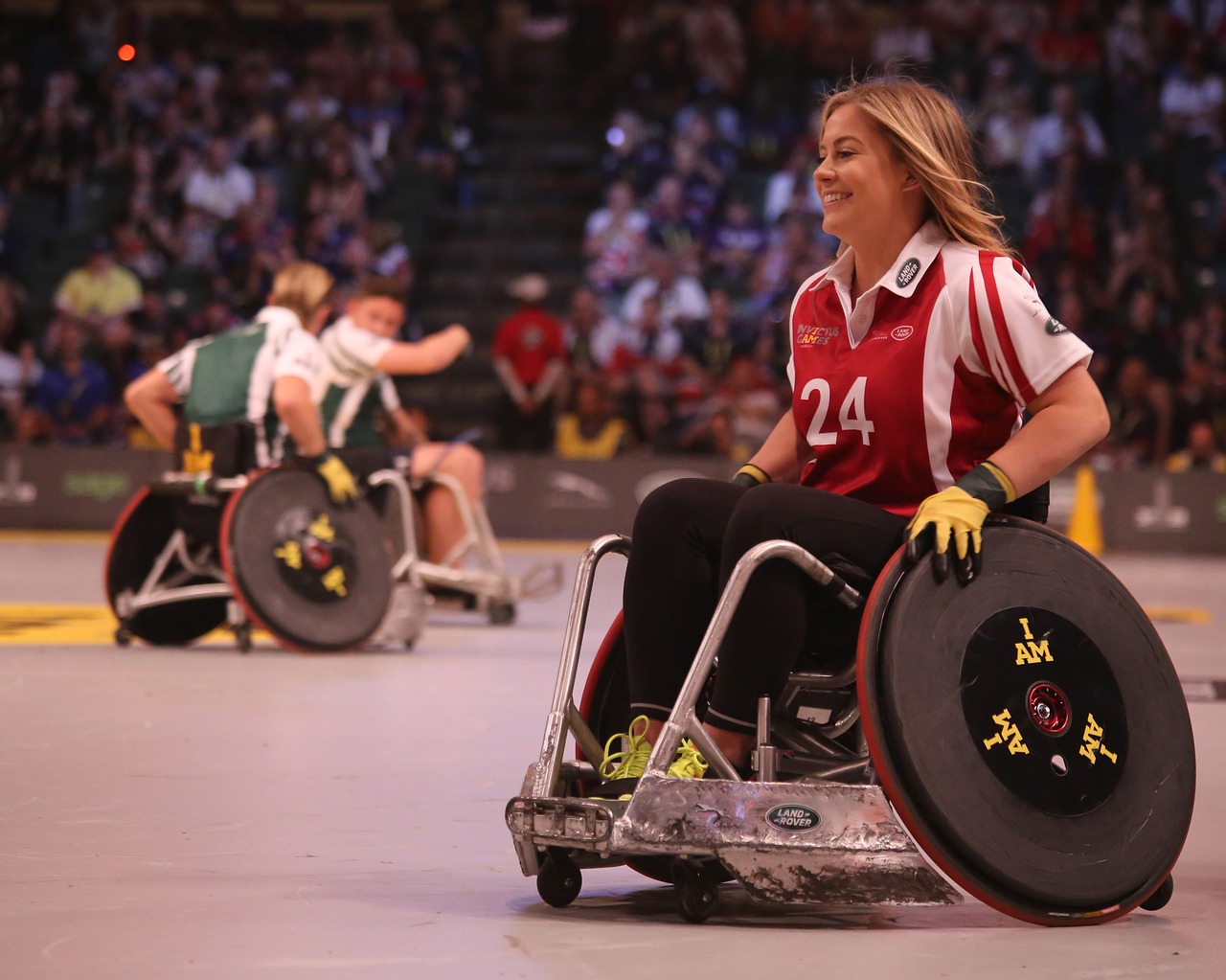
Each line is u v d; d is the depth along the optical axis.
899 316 4.35
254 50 33.56
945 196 4.34
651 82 32.19
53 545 20.97
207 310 26.81
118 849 4.63
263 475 10.12
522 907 4.04
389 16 33.00
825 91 5.01
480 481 12.57
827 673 4.26
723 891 4.31
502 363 24.47
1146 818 4.04
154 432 10.66
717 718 4.07
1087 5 31.67
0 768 5.95
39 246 29.83
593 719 4.61
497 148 31.91
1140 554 23.47
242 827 4.96
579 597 4.39
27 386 26.28
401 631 10.45
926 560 3.96
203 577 10.77
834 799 3.93
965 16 32.19
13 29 34.06
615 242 28.30
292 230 29.06
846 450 4.44
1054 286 27.19
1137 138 30.62
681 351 25.89
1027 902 3.88
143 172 30.03
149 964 3.43
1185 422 24.28
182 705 7.74
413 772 5.95
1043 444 4.13
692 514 4.19
